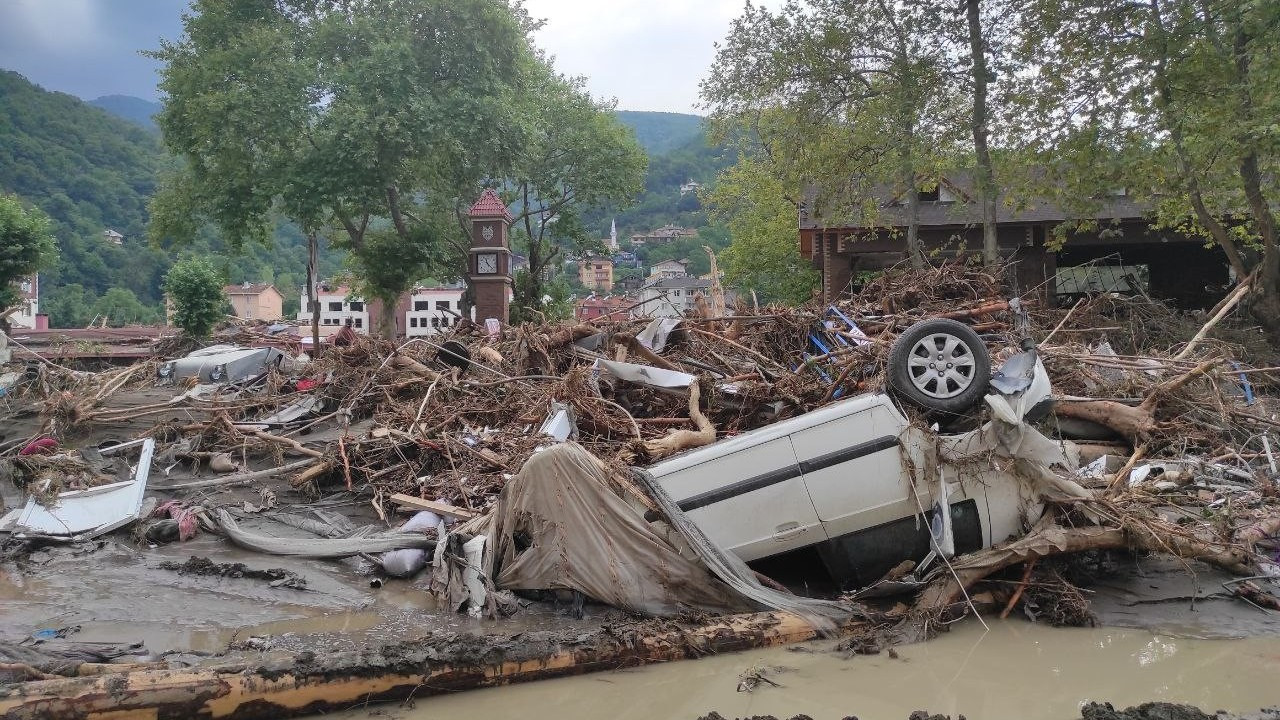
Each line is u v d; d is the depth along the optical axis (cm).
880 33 2342
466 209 3812
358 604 623
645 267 15250
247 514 892
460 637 490
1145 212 2161
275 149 3097
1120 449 920
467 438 970
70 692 401
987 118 2148
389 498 894
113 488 868
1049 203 2595
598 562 582
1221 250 2823
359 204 3150
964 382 601
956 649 517
